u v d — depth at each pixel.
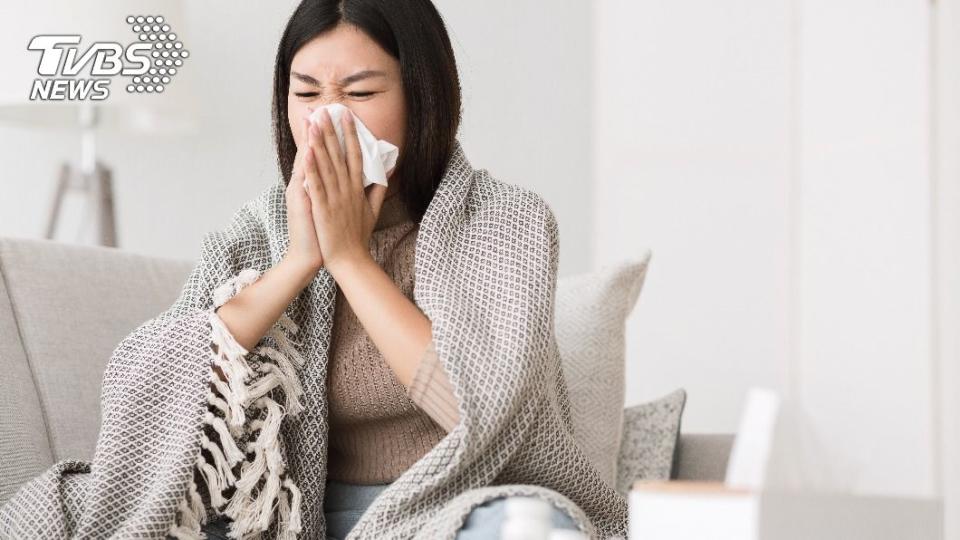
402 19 1.35
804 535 0.83
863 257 2.97
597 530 1.35
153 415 1.27
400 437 1.40
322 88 1.35
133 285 1.80
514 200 1.38
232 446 1.27
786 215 3.14
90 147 2.89
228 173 3.13
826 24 3.08
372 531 1.17
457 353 1.22
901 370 2.89
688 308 3.32
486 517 1.01
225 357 1.30
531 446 1.28
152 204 3.05
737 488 0.76
